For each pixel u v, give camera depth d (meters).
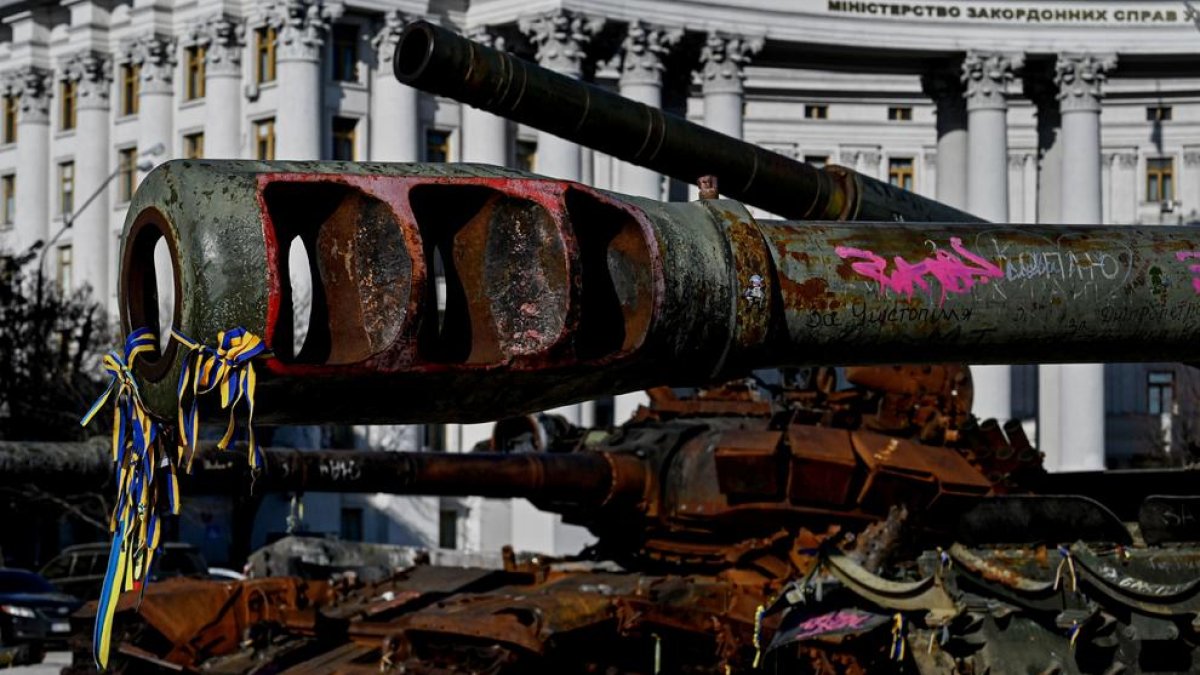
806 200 11.56
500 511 53.28
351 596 18.61
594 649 15.82
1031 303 5.82
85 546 37.97
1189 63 61.19
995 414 57.47
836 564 12.10
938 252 5.80
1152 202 68.69
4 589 32.38
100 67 59.00
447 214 4.93
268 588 18.47
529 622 15.58
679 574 17.23
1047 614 12.05
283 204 4.70
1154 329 5.98
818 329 5.60
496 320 4.90
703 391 18.31
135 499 4.80
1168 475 15.80
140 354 4.74
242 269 4.53
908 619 11.78
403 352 4.64
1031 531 14.78
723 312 5.38
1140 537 13.80
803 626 12.24
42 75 60.91
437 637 16.09
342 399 4.74
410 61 9.99
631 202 5.35
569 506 17.44
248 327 4.51
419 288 4.62
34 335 46.03
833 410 16.72
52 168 60.78
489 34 55.22
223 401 4.47
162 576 34.38
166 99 56.66
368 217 4.73
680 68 57.44
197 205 4.56
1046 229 6.04
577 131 10.45
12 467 14.10
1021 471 16.19
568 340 4.85
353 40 53.84
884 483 15.50
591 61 55.53
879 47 58.41
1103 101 67.94
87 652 18.80
